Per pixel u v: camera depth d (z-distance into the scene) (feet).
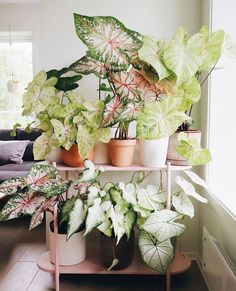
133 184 5.57
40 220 5.25
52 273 6.07
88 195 5.05
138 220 5.42
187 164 5.59
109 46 4.47
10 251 7.43
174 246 5.61
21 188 5.21
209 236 5.25
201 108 6.41
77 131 5.20
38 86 5.31
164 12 6.37
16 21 12.71
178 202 5.37
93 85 6.44
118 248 5.47
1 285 5.88
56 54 6.47
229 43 4.87
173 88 4.84
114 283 5.94
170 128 4.69
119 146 5.43
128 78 4.85
